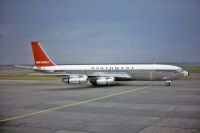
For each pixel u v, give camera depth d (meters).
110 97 37.41
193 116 23.42
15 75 118.38
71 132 18.81
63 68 60.88
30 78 93.06
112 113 25.47
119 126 20.22
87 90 48.09
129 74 55.72
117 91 45.16
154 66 54.72
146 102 32.19
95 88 51.66
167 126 19.89
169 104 30.36
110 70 57.12
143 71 54.78
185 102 31.72
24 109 28.70
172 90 45.41
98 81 53.91
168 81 54.91
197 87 50.44
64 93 43.94
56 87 56.09
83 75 52.47
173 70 53.44
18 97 39.66
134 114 24.78
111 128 19.67
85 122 21.78
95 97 37.72
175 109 27.11
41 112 26.73
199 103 30.92
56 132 18.86
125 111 26.39
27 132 18.91
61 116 24.47
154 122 21.30
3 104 32.53
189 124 20.41
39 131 19.17
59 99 36.53
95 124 21.03
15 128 20.08
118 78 56.31
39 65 62.59
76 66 60.34
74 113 25.84
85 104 31.48
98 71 58.09
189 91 43.56
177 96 37.28
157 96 37.56
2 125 21.09
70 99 36.28
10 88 54.81
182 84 57.62
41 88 54.34
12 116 24.73
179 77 53.50
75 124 21.14
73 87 55.25
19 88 54.66
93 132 18.72
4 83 69.44
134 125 20.44
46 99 36.84
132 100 34.09
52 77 98.75
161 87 51.16
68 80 52.19
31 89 52.31
